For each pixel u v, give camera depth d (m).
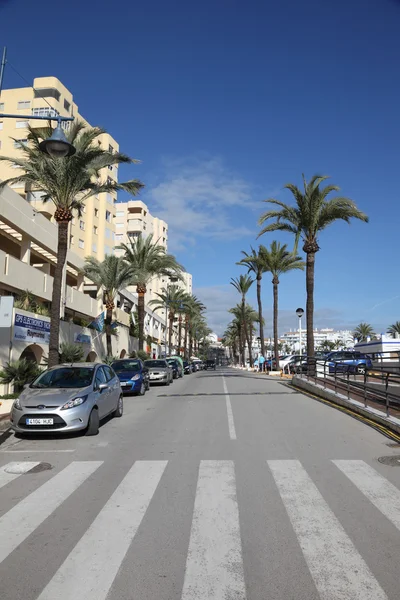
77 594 3.53
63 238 18.92
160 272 40.06
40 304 24.41
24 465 7.58
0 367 18.16
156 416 12.93
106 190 20.31
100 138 56.44
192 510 5.31
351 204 24.14
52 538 4.57
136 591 3.56
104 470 7.18
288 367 35.00
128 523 4.93
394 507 5.39
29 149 18.70
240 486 6.23
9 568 3.96
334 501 5.60
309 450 8.35
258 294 49.53
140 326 38.38
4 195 22.52
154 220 98.44
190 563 4.00
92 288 41.06
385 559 4.07
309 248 25.34
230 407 14.42
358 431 10.15
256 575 3.79
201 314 102.06
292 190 25.06
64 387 10.41
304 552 4.20
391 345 39.97
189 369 45.44
